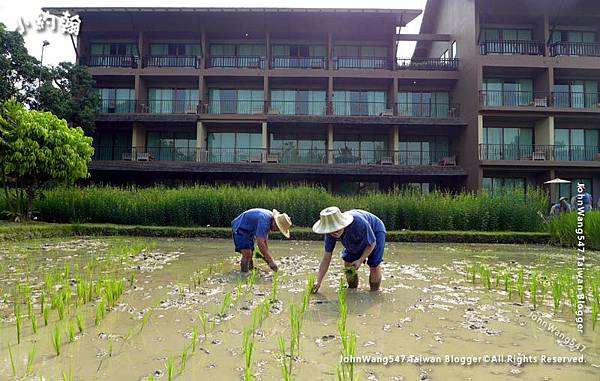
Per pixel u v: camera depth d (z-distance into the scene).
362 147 24.81
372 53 25.48
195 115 22.80
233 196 14.36
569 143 23.55
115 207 14.36
